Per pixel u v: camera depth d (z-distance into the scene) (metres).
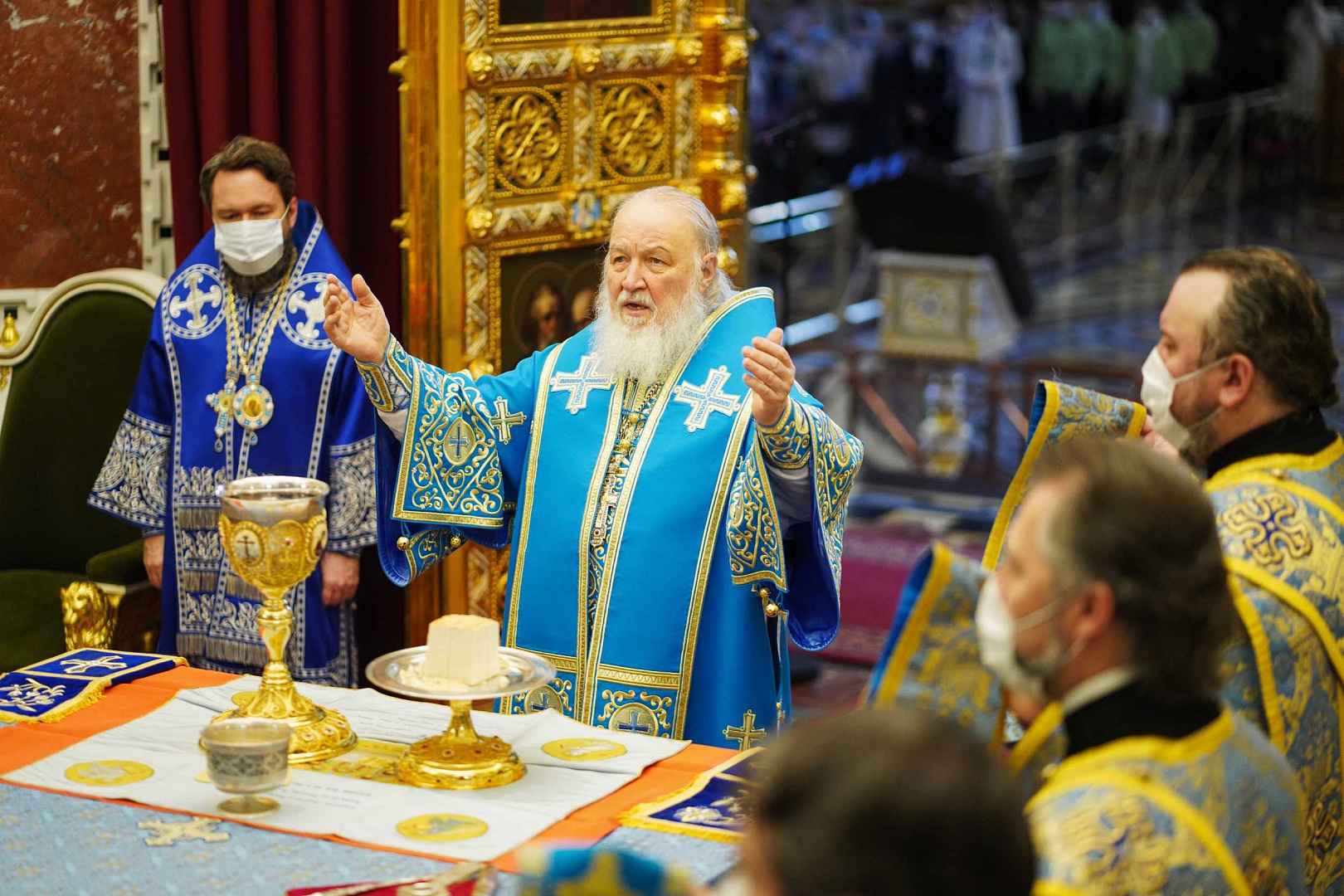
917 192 9.63
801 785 1.10
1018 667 1.55
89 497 4.04
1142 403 2.34
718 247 3.35
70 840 2.15
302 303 3.80
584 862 1.16
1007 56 16.00
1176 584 1.49
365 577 4.40
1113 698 1.53
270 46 4.19
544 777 2.41
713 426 3.16
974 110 15.88
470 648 2.38
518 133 4.12
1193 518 1.51
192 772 2.41
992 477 8.68
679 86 4.44
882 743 1.10
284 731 2.23
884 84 15.82
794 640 3.23
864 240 11.80
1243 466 2.06
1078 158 16.94
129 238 4.85
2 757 2.47
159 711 2.71
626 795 2.36
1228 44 19.67
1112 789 1.47
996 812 1.09
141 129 4.80
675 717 3.14
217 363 3.82
